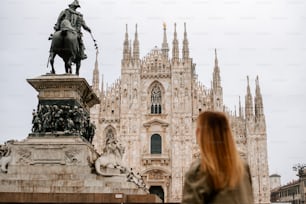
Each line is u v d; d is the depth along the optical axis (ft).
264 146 227.81
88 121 73.87
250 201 18.70
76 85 68.90
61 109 67.56
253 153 227.20
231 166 18.11
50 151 63.72
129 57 244.83
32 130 67.77
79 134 67.46
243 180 18.74
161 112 240.32
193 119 238.89
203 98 241.96
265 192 221.46
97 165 61.21
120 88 243.60
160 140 235.40
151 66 245.65
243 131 233.55
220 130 19.11
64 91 69.00
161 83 243.40
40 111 68.13
